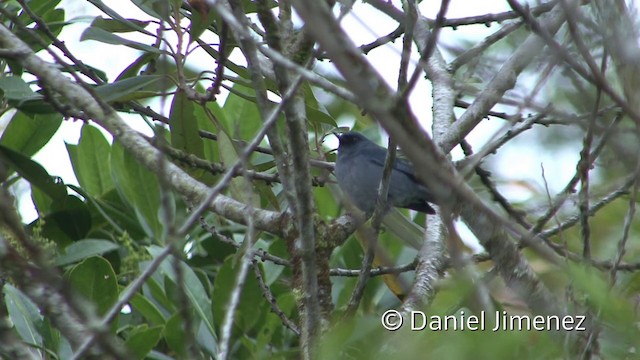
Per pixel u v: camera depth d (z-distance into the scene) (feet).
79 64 35.70
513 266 25.61
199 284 37.83
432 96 37.19
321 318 29.14
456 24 36.94
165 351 40.11
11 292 34.06
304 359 26.91
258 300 37.09
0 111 38.24
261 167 39.81
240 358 37.04
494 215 17.35
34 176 39.06
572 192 32.12
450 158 33.58
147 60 39.58
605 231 34.19
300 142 26.68
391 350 17.40
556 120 30.12
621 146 24.66
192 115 36.22
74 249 38.58
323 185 38.55
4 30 31.60
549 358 18.99
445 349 16.12
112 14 36.04
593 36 27.22
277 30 26.55
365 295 40.14
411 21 22.39
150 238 41.22
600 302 17.60
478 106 33.88
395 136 15.87
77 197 41.57
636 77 23.62
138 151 30.94
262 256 33.19
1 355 20.85
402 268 36.40
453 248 17.26
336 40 17.93
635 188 24.17
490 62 33.45
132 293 20.45
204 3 33.68
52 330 33.58
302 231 27.32
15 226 18.85
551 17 30.99
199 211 21.74
